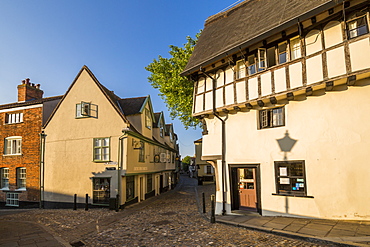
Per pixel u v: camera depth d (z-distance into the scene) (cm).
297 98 879
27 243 718
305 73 805
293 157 865
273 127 933
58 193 1564
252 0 1229
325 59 765
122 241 726
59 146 1614
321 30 794
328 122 804
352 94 768
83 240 757
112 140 1495
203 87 1173
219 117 1085
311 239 619
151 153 1978
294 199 849
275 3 1027
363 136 739
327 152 796
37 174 1686
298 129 865
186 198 1741
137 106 1794
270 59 927
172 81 1600
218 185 1081
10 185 1772
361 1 703
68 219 1108
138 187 1708
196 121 1778
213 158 1089
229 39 1088
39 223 1024
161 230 830
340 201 760
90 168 1515
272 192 907
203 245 645
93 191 1484
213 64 1120
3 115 1886
